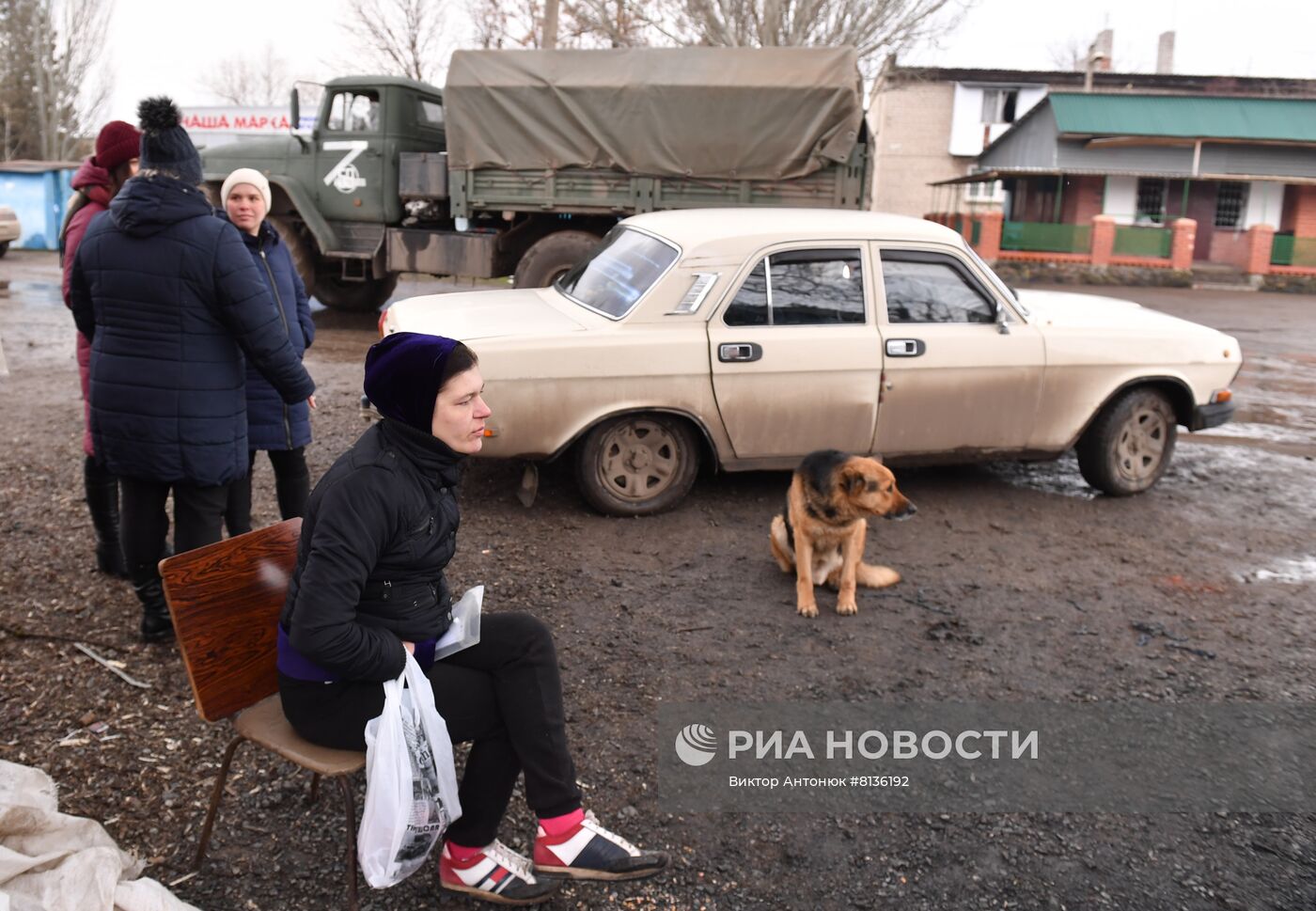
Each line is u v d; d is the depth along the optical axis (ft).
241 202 12.87
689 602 15.11
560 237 35.40
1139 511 20.11
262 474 20.22
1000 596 15.70
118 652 12.46
